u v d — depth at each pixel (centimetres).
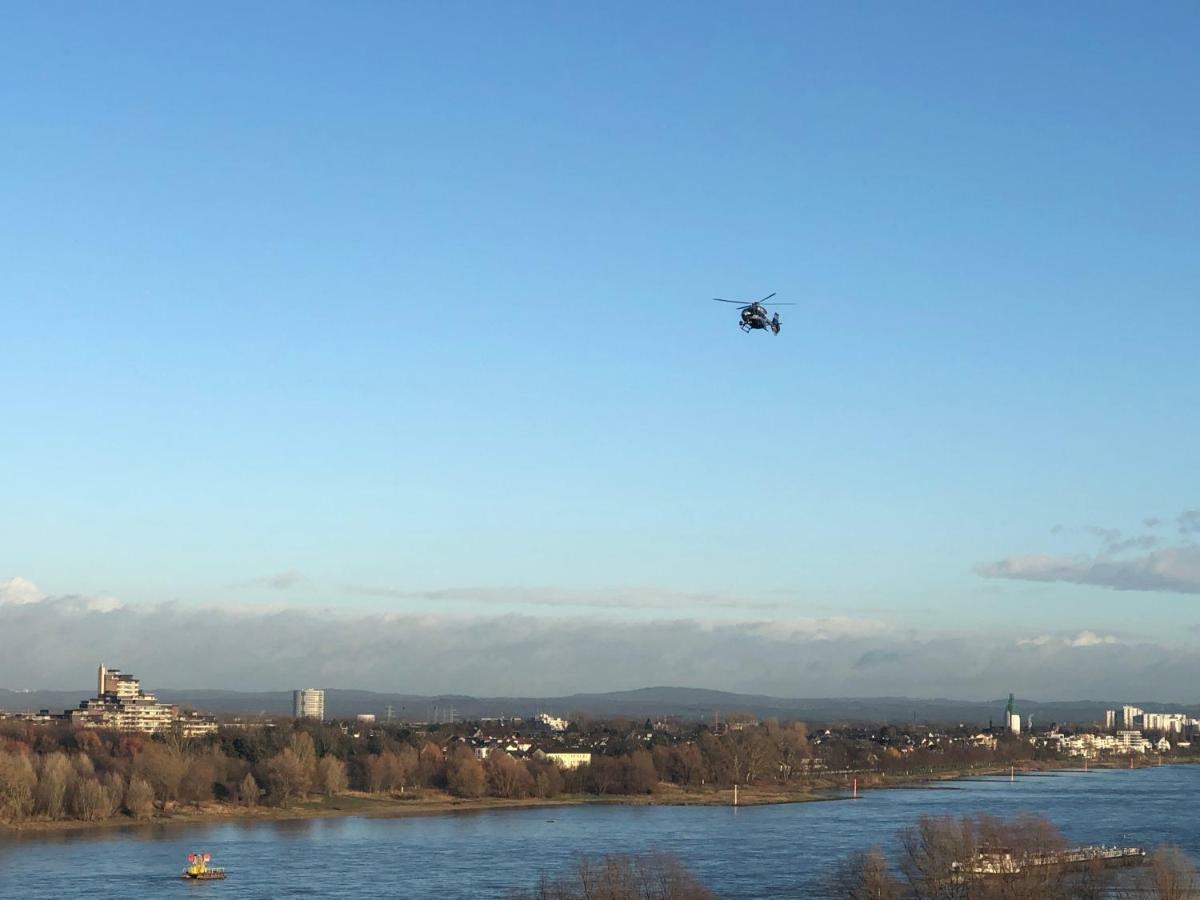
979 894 18562
